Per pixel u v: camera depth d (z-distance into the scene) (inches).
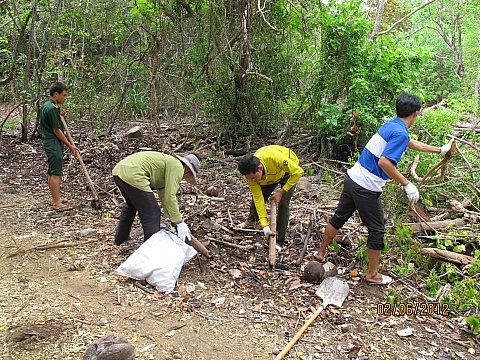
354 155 280.2
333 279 161.2
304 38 335.3
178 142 369.4
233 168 310.3
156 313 144.7
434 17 721.0
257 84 346.0
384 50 314.3
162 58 390.0
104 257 180.9
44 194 257.4
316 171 302.4
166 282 157.8
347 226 207.3
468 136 298.8
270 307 151.9
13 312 141.7
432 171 183.0
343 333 139.6
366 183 155.5
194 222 214.2
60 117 235.1
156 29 361.4
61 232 205.5
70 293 154.6
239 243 195.9
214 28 329.4
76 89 400.2
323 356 127.9
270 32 333.7
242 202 246.8
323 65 327.0
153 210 167.9
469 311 154.2
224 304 152.0
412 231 184.1
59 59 367.9
